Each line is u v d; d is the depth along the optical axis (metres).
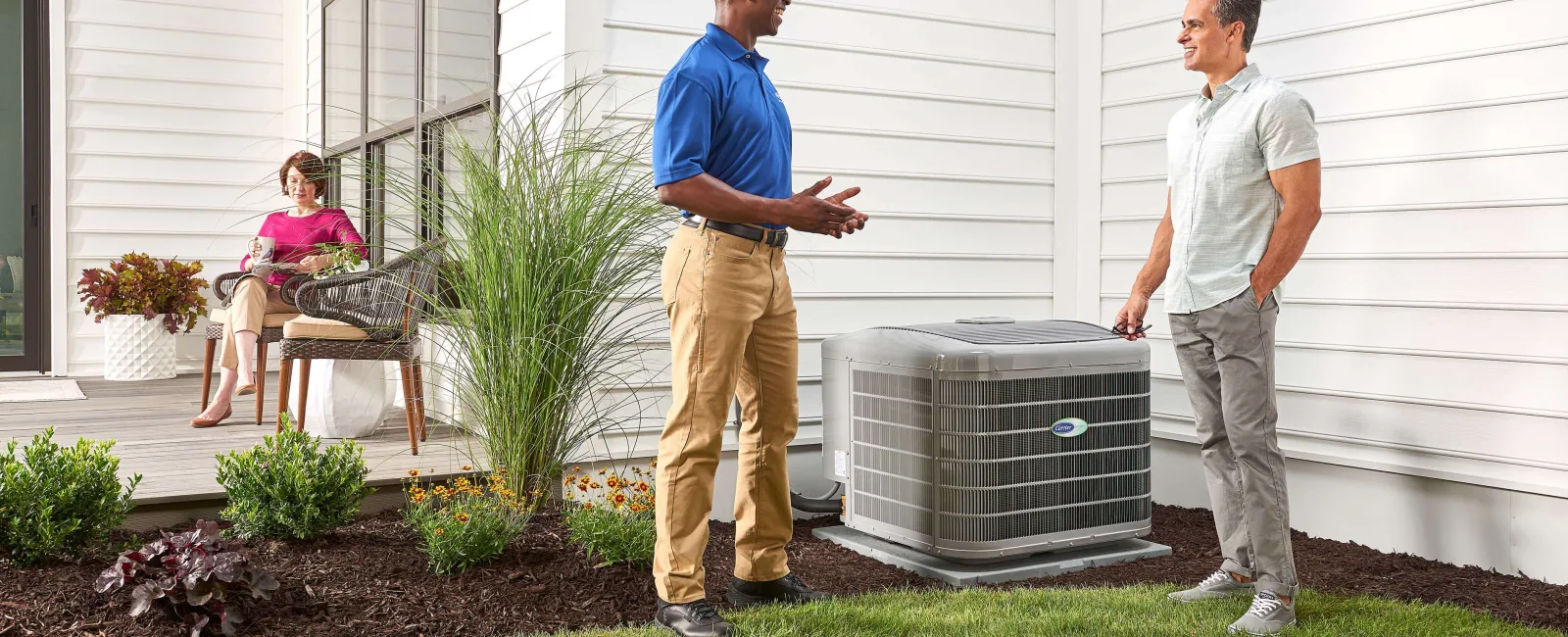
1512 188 3.33
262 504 3.17
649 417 3.87
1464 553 3.47
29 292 6.87
